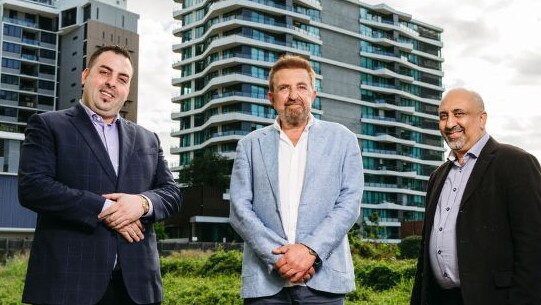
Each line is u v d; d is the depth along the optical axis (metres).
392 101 80.56
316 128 3.66
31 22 76.25
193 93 70.25
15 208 31.28
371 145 78.19
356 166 3.64
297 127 3.67
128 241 3.33
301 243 3.25
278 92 3.61
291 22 67.81
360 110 77.19
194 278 13.96
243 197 3.58
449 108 3.76
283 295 3.35
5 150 39.97
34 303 3.16
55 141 3.36
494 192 3.53
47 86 76.69
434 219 3.83
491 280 3.42
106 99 3.49
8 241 20.42
